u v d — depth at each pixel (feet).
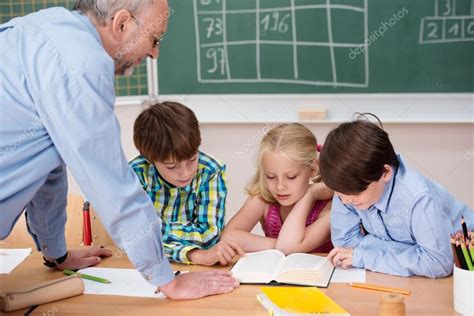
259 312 4.30
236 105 9.46
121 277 5.09
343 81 9.15
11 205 4.22
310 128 9.36
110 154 4.10
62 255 5.26
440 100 8.96
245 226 6.27
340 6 8.98
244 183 9.62
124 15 4.22
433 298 4.44
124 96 9.68
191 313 4.31
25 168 4.13
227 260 5.30
